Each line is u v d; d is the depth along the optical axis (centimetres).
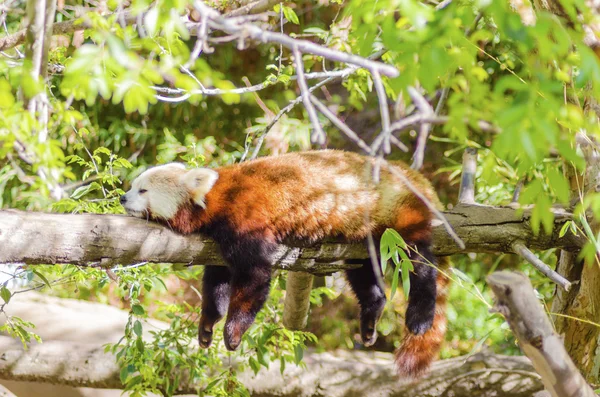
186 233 747
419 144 462
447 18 399
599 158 698
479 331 1281
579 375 439
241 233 736
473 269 1388
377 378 954
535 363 443
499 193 1083
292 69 908
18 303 1098
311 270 760
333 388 948
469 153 848
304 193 738
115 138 1353
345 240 749
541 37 386
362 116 1486
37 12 491
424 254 754
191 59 452
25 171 1231
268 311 938
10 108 469
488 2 395
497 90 392
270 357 896
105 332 1058
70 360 952
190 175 749
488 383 915
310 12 1427
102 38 418
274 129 1117
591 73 380
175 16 420
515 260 1376
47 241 627
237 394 862
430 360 801
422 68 398
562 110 393
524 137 363
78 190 850
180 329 878
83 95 460
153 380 859
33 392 1006
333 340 1421
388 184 751
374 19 448
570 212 748
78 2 975
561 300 812
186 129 1445
